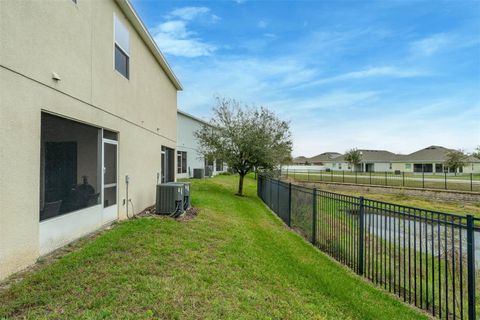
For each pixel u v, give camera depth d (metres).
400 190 25.64
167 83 13.53
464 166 48.06
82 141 6.23
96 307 3.22
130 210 8.73
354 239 5.94
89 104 6.30
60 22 5.21
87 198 6.43
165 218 8.31
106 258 4.71
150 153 10.78
